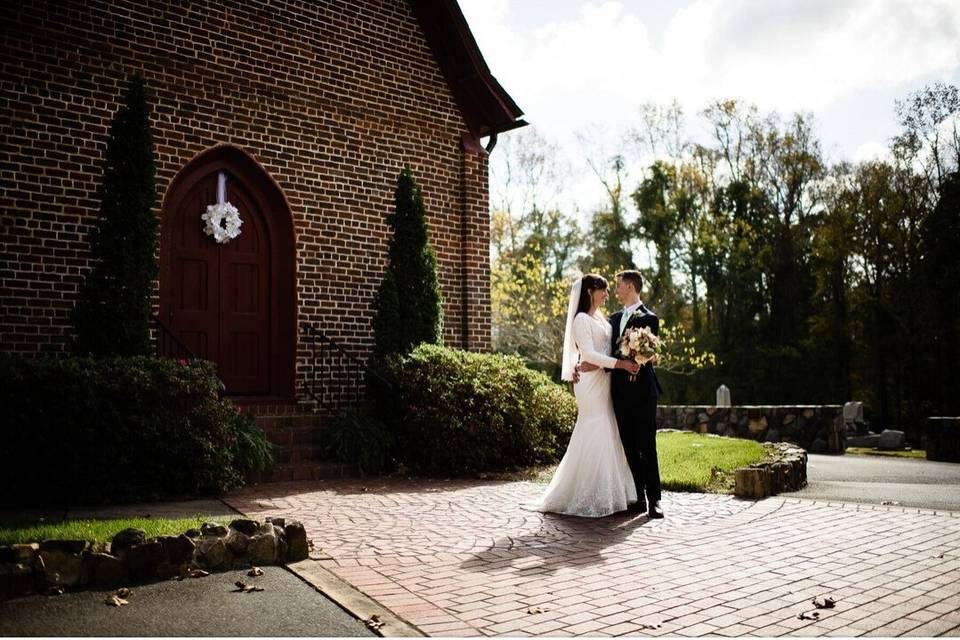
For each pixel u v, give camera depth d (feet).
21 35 28.02
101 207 26.63
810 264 106.83
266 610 12.62
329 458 30.76
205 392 25.03
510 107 40.55
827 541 18.24
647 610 12.78
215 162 33.24
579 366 22.30
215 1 32.94
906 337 95.35
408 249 35.12
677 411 57.88
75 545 13.88
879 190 96.43
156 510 21.17
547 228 113.80
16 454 21.85
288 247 34.71
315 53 35.83
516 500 24.23
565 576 14.93
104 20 29.91
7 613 12.23
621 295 23.50
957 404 89.20
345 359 35.55
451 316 39.65
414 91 39.32
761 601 13.33
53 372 22.39
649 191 109.40
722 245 106.63
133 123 26.86
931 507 23.40
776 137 107.34
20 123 27.78
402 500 24.07
